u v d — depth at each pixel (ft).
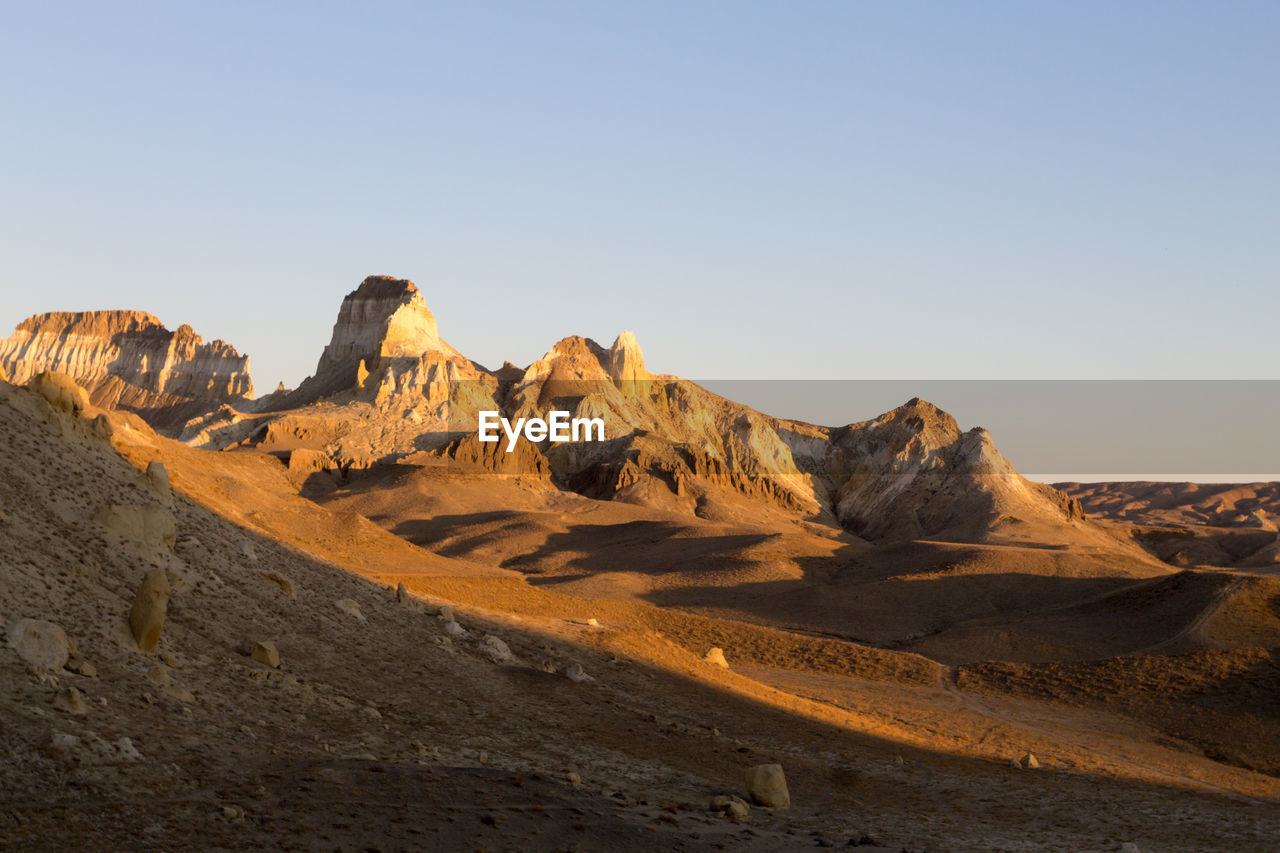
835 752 172.76
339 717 123.34
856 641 414.21
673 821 106.52
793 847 105.09
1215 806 173.58
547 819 97.25
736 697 208.03
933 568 531.50
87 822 77.92
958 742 209.97
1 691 91.45
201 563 155.43
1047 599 472.44
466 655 176.86
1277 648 306.96
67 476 148.46
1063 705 282.77
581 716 159.12
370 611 178.91
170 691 108.17
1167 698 280.10
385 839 86.02
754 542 642.22
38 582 113.91
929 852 111.75
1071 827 141.69
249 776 94.73
